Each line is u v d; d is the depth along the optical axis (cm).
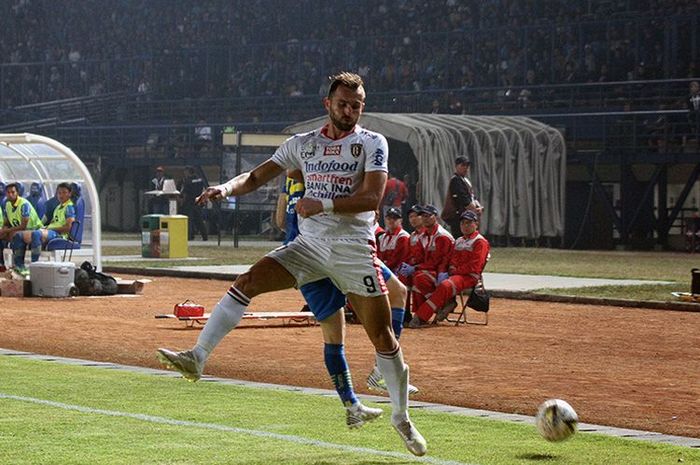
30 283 4447
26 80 13300
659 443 1719
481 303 3575
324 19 11875
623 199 8425
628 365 2761
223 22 12569
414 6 11288
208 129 10438
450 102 9975
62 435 1681
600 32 9875
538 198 8362
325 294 1689
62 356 2750
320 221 1617
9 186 4988
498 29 10156
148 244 6744
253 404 2000
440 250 3559
